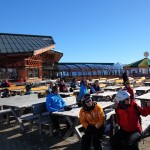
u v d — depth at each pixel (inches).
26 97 414.0
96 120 222.7
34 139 289.0
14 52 901.8
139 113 193.8
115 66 1502.2
